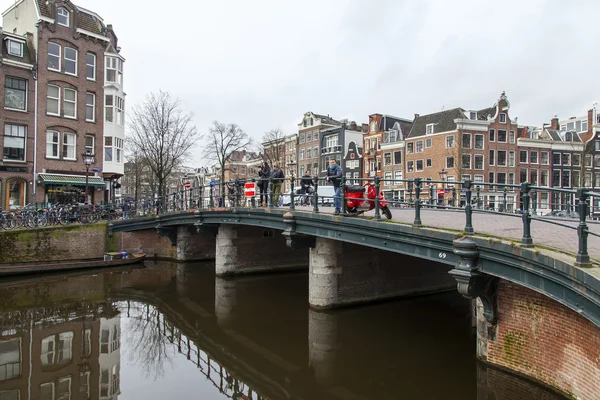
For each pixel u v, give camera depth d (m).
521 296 7.17
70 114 27.22
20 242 18.78
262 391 7.96
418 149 44.78
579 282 4.97
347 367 9.00
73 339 10.97
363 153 51.12
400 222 8.83
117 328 11.88
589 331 5.75
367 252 13.73
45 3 26.52
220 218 16.53
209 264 22.38
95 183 27.27
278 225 13.10
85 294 15.71
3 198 24.22
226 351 10.10
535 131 47.53
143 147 29.72
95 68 28.42
